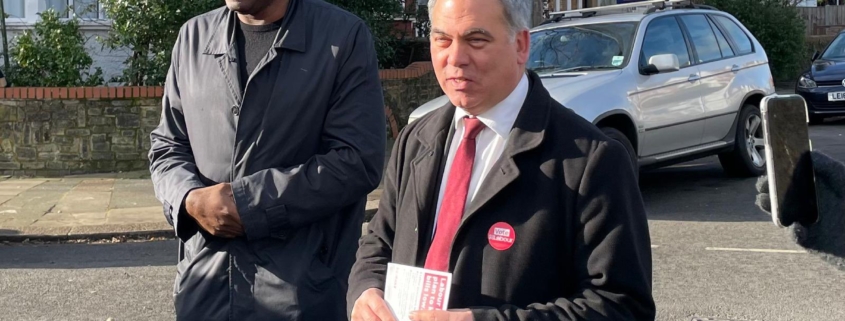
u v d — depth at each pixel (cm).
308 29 312
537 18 1219
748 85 1016
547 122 224
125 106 1122
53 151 1116
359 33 319
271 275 306
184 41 326
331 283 315
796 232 192
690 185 1034
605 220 213
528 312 213
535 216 218
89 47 1329
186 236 313
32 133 1112
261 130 306
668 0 1006
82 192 1005
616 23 942
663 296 588
